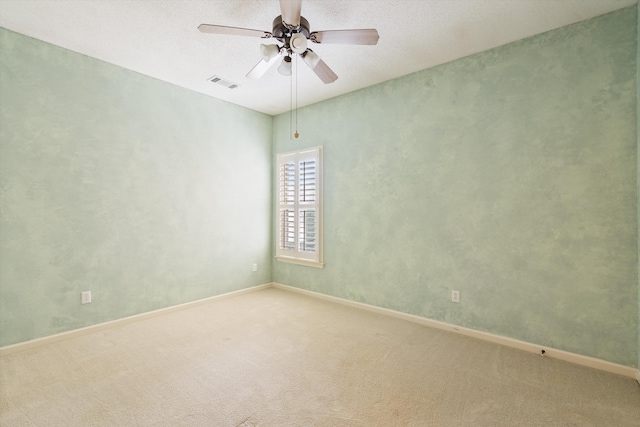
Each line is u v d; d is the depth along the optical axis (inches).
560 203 96.4
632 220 86.0
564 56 95.5
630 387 80.7
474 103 112.7
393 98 134.2
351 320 130.0
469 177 114.0
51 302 107.3
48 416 69.2
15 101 100.2
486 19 92.4
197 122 150.1
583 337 93.0
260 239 180.1
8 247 99.2
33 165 103.8
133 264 128.1
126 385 81.4
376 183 140.0
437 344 106.8
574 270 94.3
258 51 111.8
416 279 127.8
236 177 167.6
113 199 122.3
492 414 70.2
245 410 71.6
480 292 111.9
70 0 84.5
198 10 89.0
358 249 146.6
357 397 76.5
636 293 85.6
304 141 169.3
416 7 87.2
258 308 145.9
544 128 99.0
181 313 138.6
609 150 88.9
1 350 97.2
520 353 100.3
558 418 68.9
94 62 117.2
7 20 93.8
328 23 95.1
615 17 88.0
